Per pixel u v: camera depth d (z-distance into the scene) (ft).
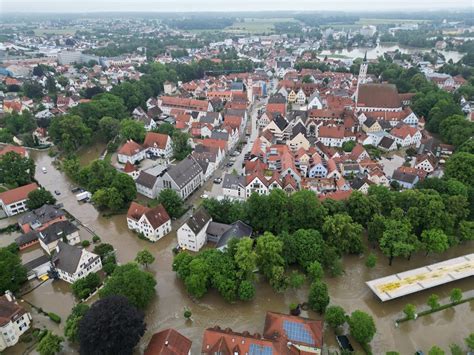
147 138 625.41
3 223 433.48
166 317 298.76
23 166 498.69
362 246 357.82
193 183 492.54
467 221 392.06
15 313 275.59
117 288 281.33
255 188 458.50
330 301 315.17
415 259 364.79
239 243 316.60
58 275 341.62
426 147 593.42
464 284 333.42
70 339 260.62
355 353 263.08
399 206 395.14
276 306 309.63
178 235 377.09
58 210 427.33
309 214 368.89
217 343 242.37
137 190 498.69
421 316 300.81
